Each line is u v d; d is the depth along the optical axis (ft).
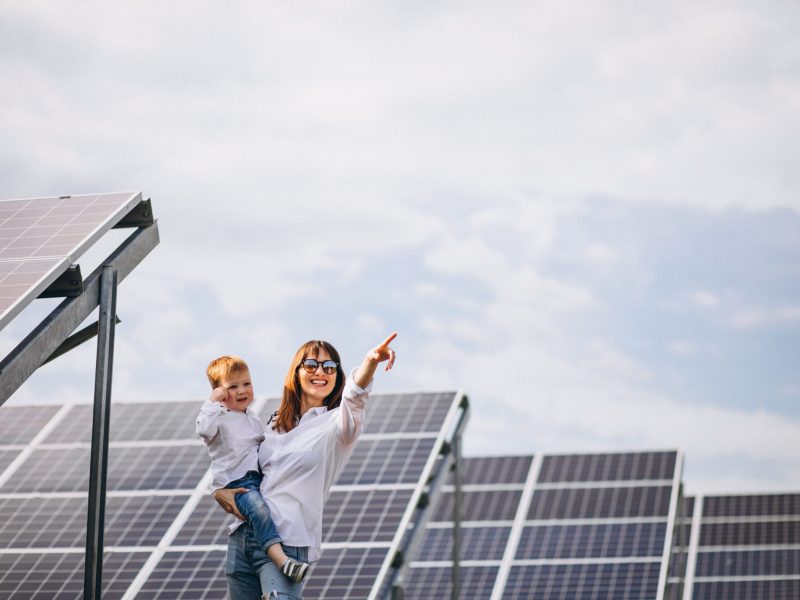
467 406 114.52
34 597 88.99
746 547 172.14
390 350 31.30
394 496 99.45
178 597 87.97
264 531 30.83
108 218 52.19
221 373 32.99
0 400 44.14
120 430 114.83
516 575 137.80
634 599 129.08
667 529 140.36
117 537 96.73
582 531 143.95
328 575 91.76
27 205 55.57
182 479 104.88
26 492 104.06
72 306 49.06
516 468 161.38
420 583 139.95
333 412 32.30
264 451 32.48
